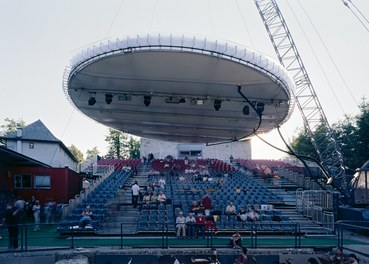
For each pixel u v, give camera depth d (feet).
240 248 55.88
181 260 53.88
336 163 128.36
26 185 90.63
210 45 55.06
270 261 55.06
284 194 99.71
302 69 134.62
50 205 82.74
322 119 132.26
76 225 66.90
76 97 76.48
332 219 73.92
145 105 74.38
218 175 121.49
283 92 68.64
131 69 62.23
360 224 75.66
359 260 52.39
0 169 88.99
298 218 80.59
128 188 100.99
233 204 78.84
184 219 65.26
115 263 53.01
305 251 55.88
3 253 51.01
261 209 78.13
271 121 87.71
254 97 71.41
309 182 109.60
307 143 181.16
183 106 78.95
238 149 175.01
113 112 85.71
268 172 119.65
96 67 62.34
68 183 94.38
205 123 91.20
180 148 172.04
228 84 66.44
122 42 55.21
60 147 155.02
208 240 57.98
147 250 53.78
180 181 110.73
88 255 52.49
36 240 61.87
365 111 153.17
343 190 102.12
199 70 61.41
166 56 57.36
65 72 65.87
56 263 50.29
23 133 146.20
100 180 106.83
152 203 79.71
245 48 57.16
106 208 77.82
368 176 89.15
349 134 160.56
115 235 66.49
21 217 58.65
